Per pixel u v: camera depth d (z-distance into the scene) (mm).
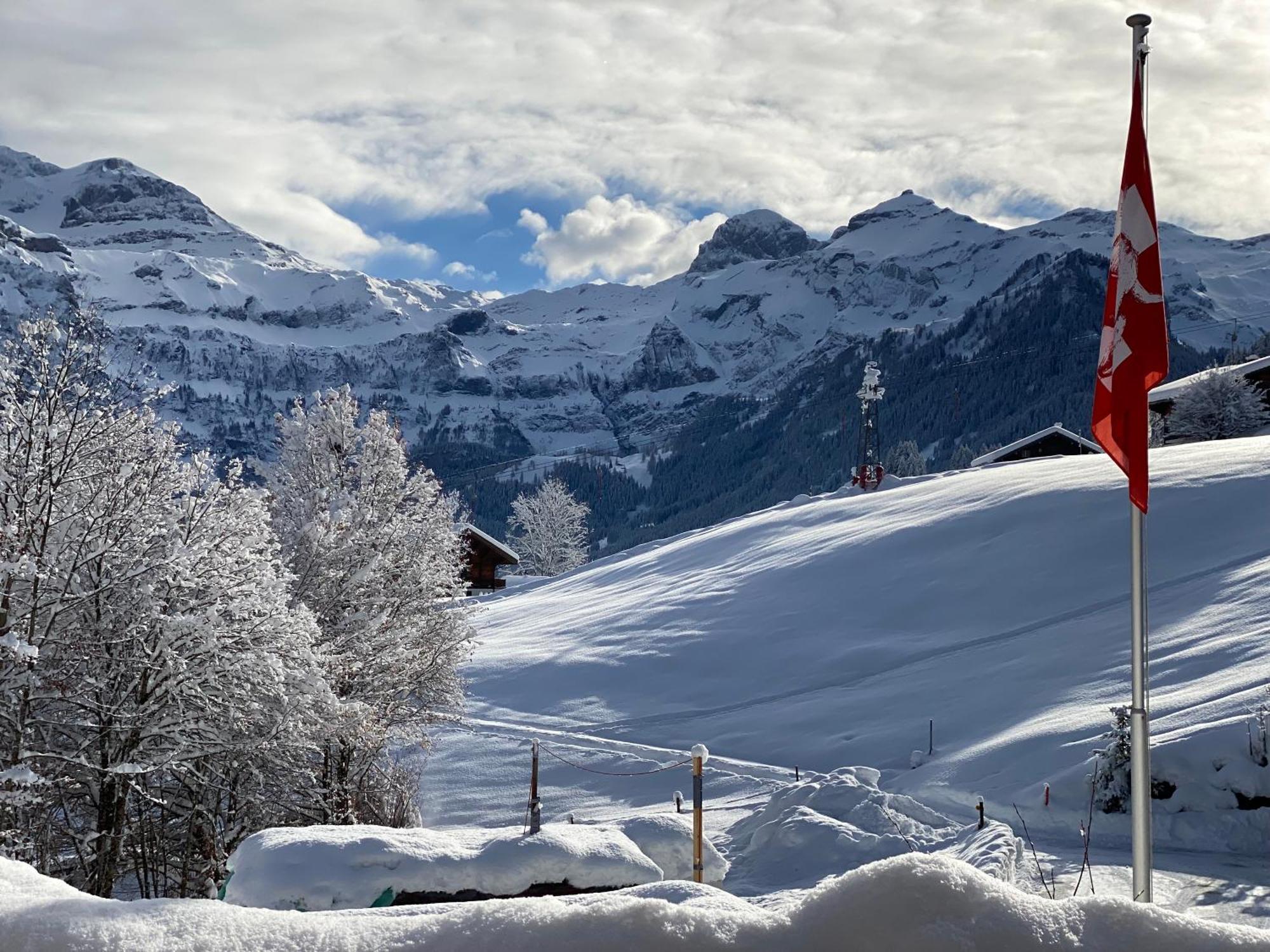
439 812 31469
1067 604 39000
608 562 79312
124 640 18359
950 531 48375
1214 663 28750
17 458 17266
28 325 17078
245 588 19172
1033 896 1921
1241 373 73062
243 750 20172
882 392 76875
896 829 21844
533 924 1882
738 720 36656
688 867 16406
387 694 27578
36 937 1862
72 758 17203
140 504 18625
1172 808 21938
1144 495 8688
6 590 16688
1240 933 1842
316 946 1902
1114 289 8977
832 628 43000
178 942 1884
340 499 26828
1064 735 26750
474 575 80750
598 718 39406
